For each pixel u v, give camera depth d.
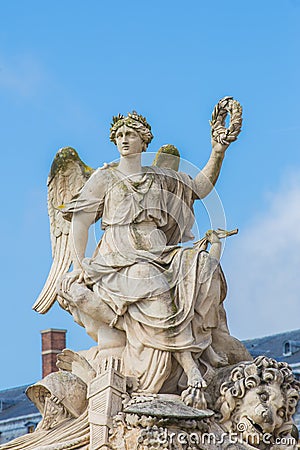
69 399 19.88
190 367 19.67
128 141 20.47
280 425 19.73
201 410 19.33
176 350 19.67
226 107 20.70
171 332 19.69
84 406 19.92
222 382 19.88
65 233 21.25
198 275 19.94
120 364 19.67
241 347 20.50
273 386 19.72
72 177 21.25
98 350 20.23
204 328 19.98
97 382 19.47
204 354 20.16
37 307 21.34
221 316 20.53
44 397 20.12
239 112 20.62
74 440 19.45
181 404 19.39
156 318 19.70
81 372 20.14
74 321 20.30
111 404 19.25
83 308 20.05
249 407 19.62
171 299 19.84
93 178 20.56
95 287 20.08
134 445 18.95
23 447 19.73
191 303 19.80
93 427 19.27
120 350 20.02
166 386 19.83
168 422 19.06
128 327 19.91
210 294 19.95
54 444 19.48
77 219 20.44
